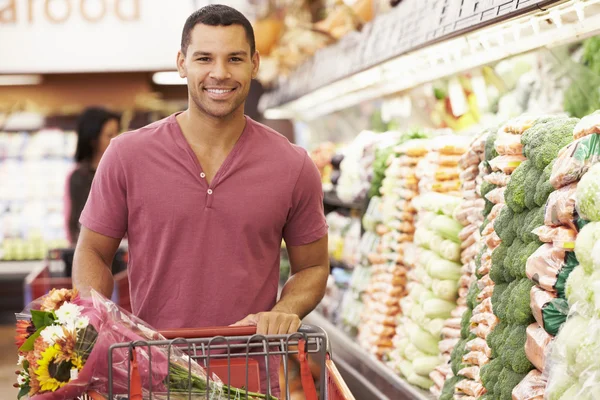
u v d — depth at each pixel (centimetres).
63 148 1077
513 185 287
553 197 252
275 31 861
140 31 874
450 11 383
